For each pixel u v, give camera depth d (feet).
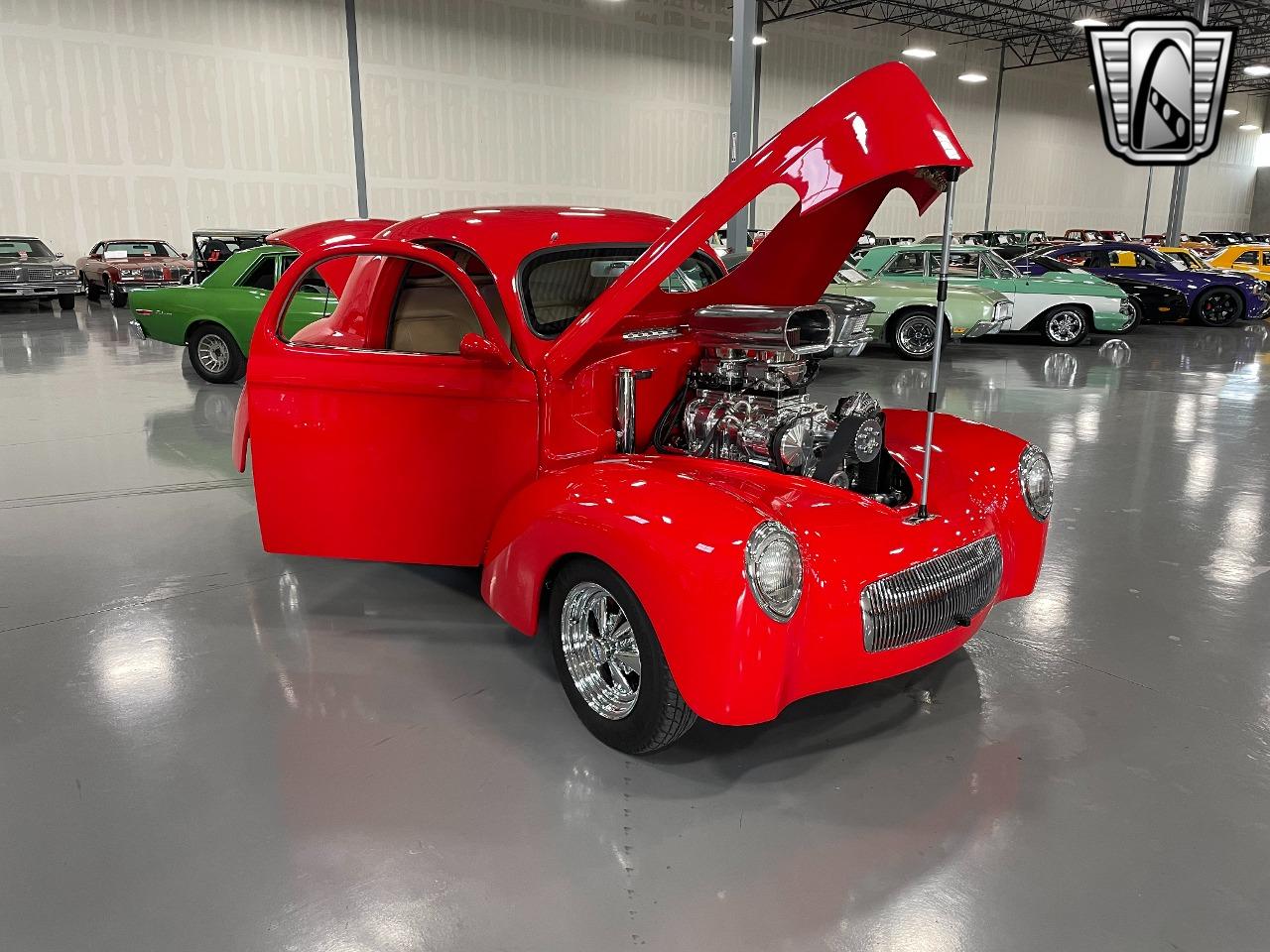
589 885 6.16
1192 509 14.96
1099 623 10.55
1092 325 36.32
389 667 9.32
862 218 8.79
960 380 28.12
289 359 9.79
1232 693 8.91
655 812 6.96
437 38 61.21
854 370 30.35
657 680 7.04
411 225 10.36
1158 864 6.42
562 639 7.98
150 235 54.39
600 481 7.53
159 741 7.91
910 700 8.75
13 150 49.85
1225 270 45.98
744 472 8.30
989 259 36.22
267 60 55.77
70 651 9.66
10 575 11.77
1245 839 6.70
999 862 6.43
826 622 7.01
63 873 6.25
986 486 8.86
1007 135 97.14
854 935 5.71
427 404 9.35
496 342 8.93
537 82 66.08
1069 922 5.84
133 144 52.85
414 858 6.41
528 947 5.60
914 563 7.53
